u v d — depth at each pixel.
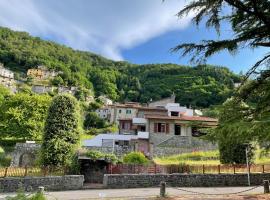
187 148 35.34
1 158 34.53
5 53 153.62
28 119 43.03
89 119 77.69
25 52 157.50
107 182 19.61
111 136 40.00
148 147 36.59
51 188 18.56
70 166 21.12
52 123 22.41
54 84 133.38
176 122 37.31
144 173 20.97
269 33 7.43
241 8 7.20
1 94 62.81
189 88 75.06
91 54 196.12
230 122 7.16
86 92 118.56
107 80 134.50
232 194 15.80
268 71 8.05
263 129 5.88
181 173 20.80
